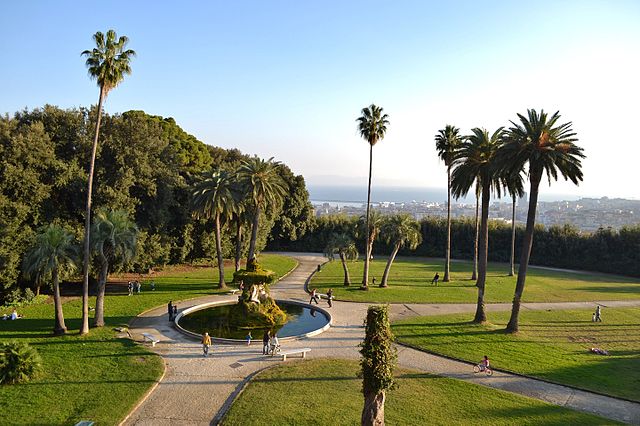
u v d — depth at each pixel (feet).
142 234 159.12
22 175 127.03
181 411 64.85
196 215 172.65
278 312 119.55
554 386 78.79
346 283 176.04
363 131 165.27
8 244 123.13
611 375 85.25
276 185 169.48
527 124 106.42
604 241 281.74
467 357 92.84
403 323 119.24
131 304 133.28
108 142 156.35
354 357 90.89
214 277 189.67
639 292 190.39
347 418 62.18
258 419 61.26
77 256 102.83
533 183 110.01
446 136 187.21
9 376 71.72
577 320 133.18
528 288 190.49
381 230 175.11
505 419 64.08
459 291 173.27
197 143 271.49
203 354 91.04
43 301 134.82
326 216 349.20
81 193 145.79
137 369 80.33
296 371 81.35
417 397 70.85
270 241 324.39
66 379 75.00
